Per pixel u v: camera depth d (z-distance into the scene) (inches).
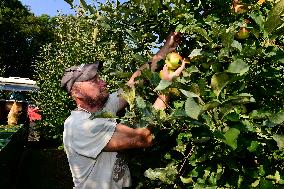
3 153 221.1
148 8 79.4
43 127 593.6
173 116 58.6
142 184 80.2
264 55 63.5
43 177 391.9
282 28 60.1
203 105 57.4
